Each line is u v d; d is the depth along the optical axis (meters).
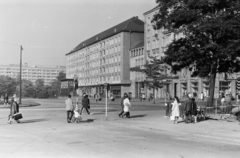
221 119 17.92
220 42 19.38
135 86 76.50
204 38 18.53
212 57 20.08
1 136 12.23
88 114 24.16
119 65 81.25
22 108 34.12
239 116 17.52
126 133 13.38
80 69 114.19
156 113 24.91
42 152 8.80
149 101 54.00
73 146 9.87
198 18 18.59
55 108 34.09
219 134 12.68
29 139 11.41
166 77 44.00
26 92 100.31
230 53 17.66
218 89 49.44
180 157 8.22
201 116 18.45
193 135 12.93
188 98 17.00
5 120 19.61
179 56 20.31
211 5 18.59
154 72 44.09
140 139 11.57
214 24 17.34
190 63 21.11
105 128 15.25
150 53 68.38
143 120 18.86
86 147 9.68
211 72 20.88
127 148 9.52
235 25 17.36
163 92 62.25
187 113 17.02
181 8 19.72
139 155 8.43
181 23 20.36
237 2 18.22
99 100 62.69
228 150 9.41
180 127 15.13
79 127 15.60
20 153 8.63
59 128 15.14
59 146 9.86
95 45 99.44
